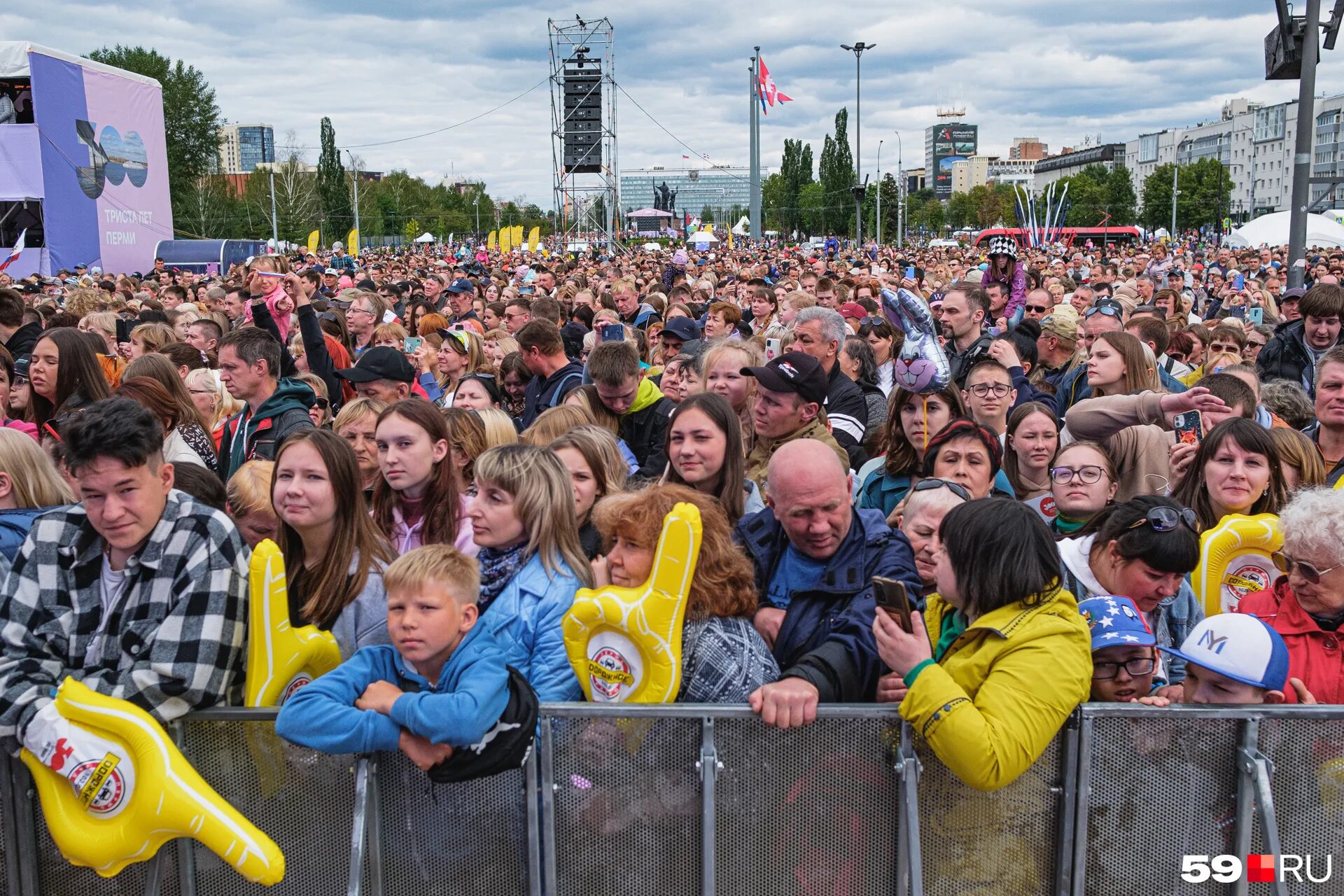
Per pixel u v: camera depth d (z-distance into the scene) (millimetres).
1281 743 2525
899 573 2811
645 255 39125
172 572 2543
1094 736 2500
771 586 2947
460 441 4102
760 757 2541
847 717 2523
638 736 2541
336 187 78188
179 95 67438
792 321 5527
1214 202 87000
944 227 108188
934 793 2537
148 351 6535
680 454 3512
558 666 2777
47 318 9875
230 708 2559
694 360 5312
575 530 3090
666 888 2590
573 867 2584
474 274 25500
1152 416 4180
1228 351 7160
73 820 2414
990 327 8625
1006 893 2574
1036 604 2467
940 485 3340
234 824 2428
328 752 2402
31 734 2402
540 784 2574
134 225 27422
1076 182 99688
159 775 2385
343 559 2934
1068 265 26625
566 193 52969
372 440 4363
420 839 2582
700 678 2625
